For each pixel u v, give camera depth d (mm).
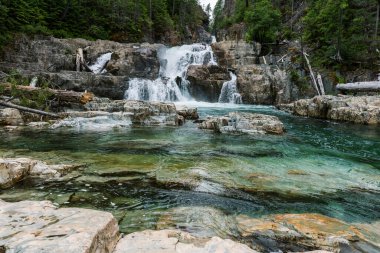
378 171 7969
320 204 5527
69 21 34344
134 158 8148
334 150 10609
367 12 34406
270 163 8273
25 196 5242
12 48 24859
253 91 27188
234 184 6355
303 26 43031
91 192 5594
